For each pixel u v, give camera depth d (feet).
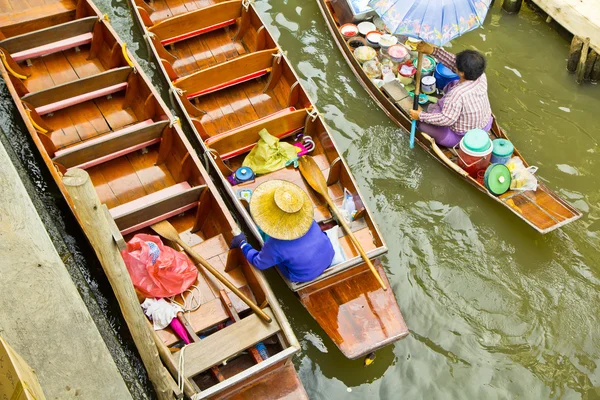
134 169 21.22
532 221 20.48
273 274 20.40
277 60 23.25
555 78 26.68
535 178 21.40
